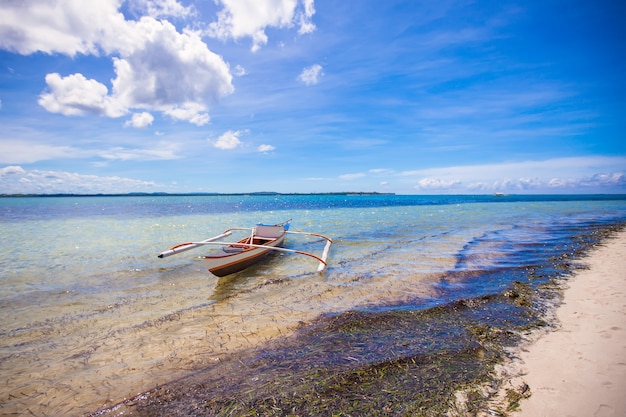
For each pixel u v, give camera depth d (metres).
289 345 4.93
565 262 10.01
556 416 3.06
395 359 4.38
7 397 3.81
